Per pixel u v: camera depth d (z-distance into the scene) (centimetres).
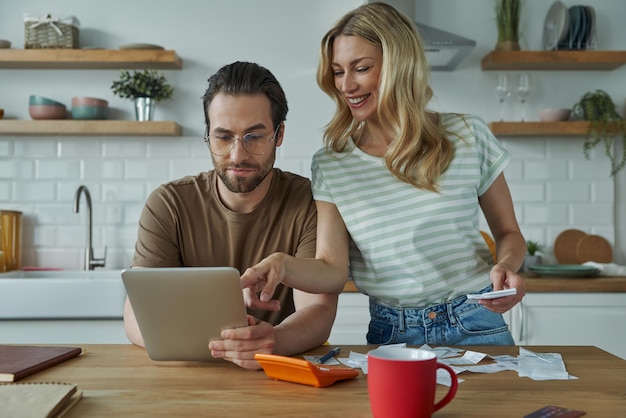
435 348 155
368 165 186
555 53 347
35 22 347
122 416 104
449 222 178
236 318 135
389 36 177
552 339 309
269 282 150
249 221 184
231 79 167
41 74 365
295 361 122
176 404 111
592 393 117
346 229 186
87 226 351
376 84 181
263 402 112
